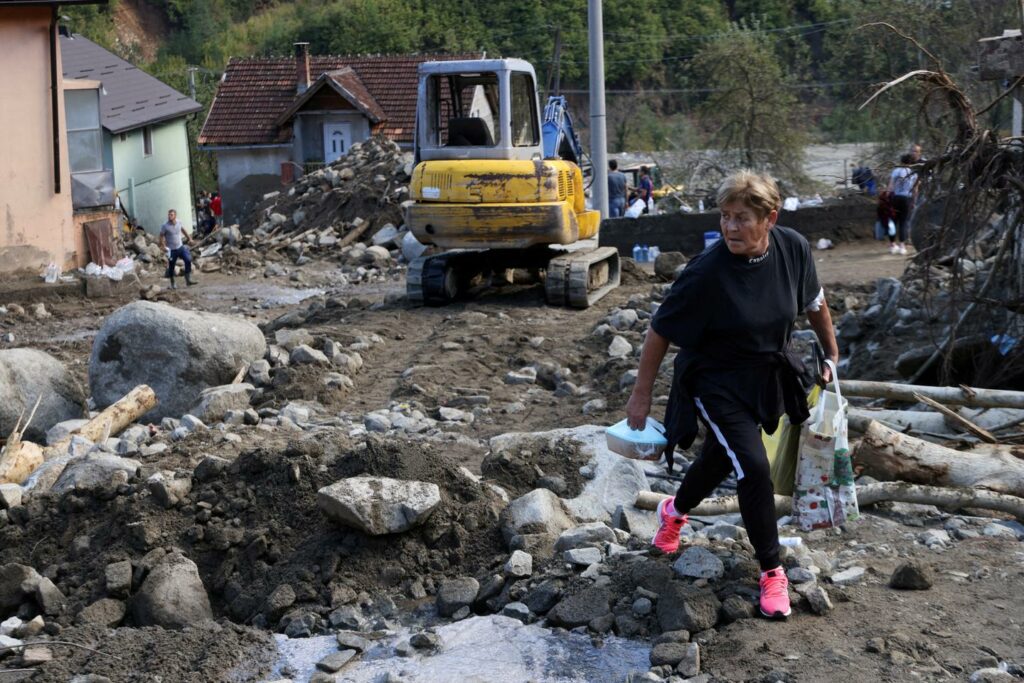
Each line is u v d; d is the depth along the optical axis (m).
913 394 7.11
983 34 23.70
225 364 10.77
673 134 55.38
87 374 13.70
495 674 4.64
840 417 4.82
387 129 39.59
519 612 5.17
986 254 9.36
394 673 4.75
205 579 5.88
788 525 5.80
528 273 17.11
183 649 5.07
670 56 62.72
